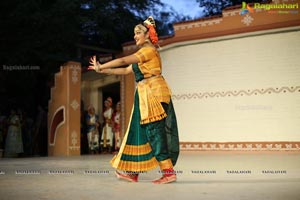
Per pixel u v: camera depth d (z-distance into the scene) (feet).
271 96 36.88
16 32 49.47
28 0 48.96
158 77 16.03
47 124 47.34
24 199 11.39
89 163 27.48
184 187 13.83
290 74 36.19
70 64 43.04
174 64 41.88
